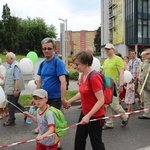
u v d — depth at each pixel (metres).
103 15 66.81
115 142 5.43
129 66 9.59
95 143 3.49
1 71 8.12
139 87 8.94
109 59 6.51
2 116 7.82
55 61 4.71
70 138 5.73
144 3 48.56
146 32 49.41
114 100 6.28
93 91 3.39
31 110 5.41
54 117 3.57
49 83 4.73
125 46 52.75
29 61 6.90
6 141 5.64
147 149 5.04
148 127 6.59
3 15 70.00
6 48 68.75
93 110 3.33
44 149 3.65
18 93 6.89
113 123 6.89
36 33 77.19
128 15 50.94
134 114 8.03
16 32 71.38
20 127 6.75
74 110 8.81
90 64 3.46
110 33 63.59
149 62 7.49
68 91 11.98
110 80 3.76
